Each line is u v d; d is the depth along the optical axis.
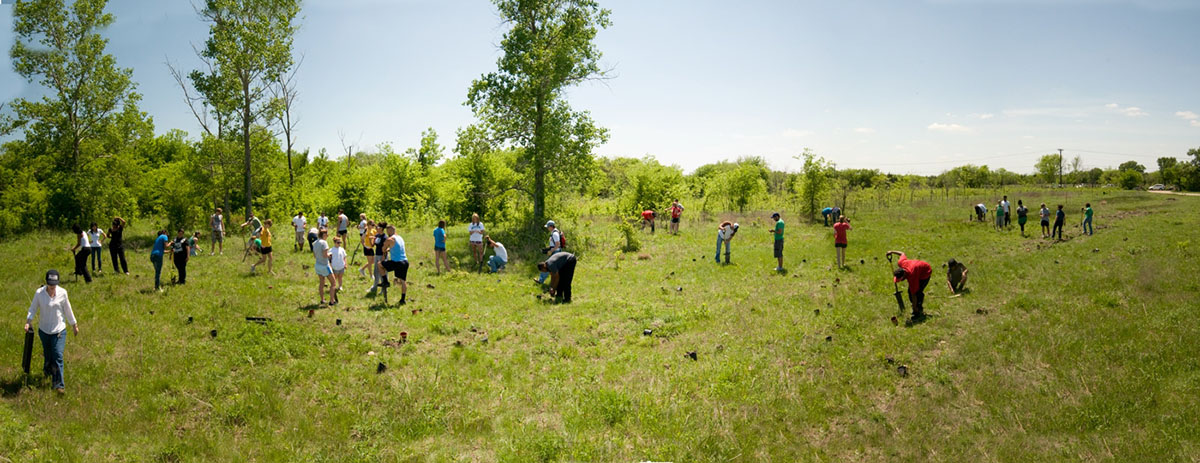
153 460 5.99
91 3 26.95
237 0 25.58
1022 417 6.63
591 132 23.44
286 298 12.45
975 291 12.33
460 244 20.77
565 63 22.36
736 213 36.94
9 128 27.09
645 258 18.80
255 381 7.86
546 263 12.43
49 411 6.98
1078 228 24.86
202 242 21.86
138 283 13.90
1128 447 5.82
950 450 6.07
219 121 26.56
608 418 6.86
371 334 9.98
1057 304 10.98
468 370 8.40
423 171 33.88
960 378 7.84
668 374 8.19
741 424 6.68
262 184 28.95
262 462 5.99
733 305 12.03
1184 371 7.52
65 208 24.48
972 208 37.06
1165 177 67.00
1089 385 7.32
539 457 6.00
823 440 6.45
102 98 27.91
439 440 6.47
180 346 9.23
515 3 23.30
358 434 6.65
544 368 8.61
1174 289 11.58
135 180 29.73
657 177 32.78
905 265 10.59
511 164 30.95
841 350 8.98
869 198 42.34
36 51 26.30
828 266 16.42
